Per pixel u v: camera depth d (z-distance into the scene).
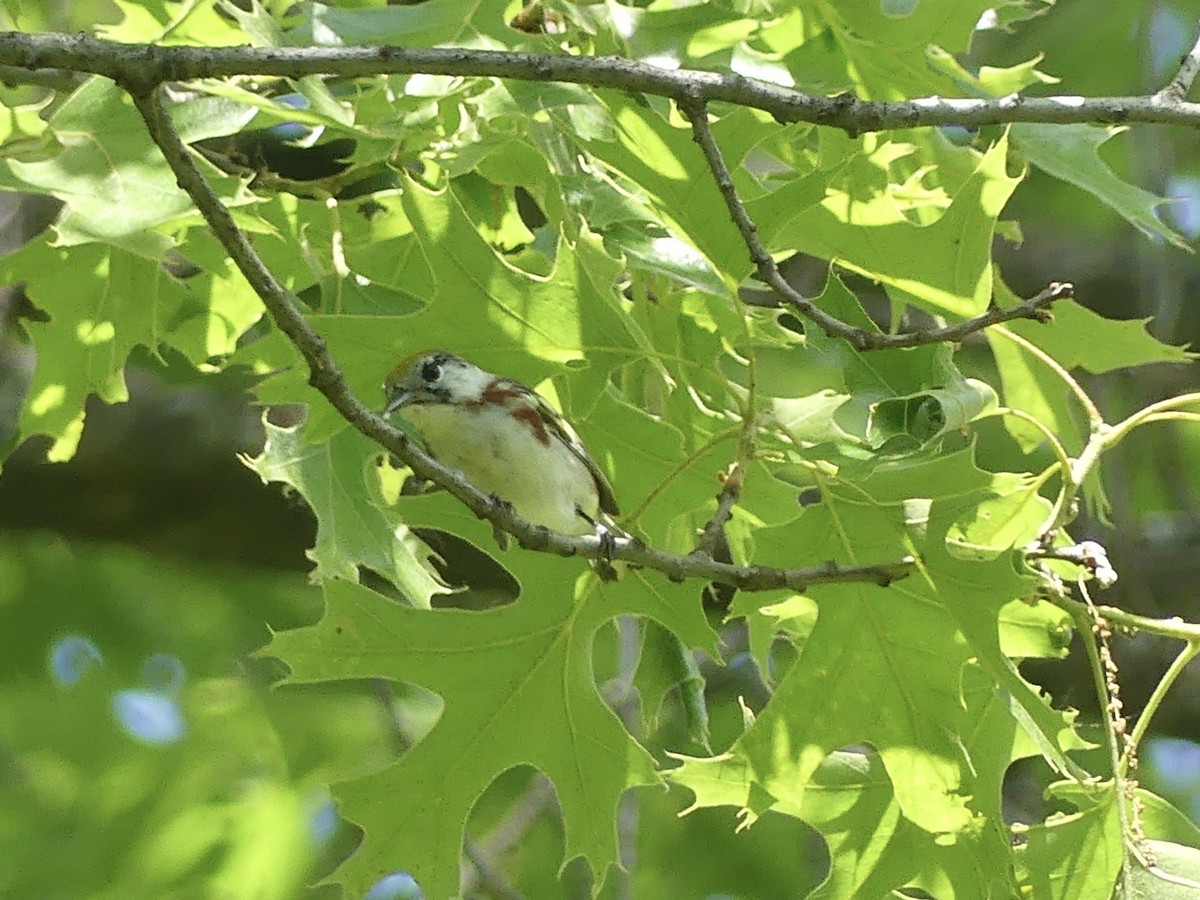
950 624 8.81
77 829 17.25
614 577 8.66
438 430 9.77
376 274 10.02
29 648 18.78
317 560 9.18
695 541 10.38
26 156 8.24
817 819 9.31
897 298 9.08
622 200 9.09
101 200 8.01
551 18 9.92
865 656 8.97
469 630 9.02
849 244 8.73
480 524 9.21
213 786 17.53
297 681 8.80
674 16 8.88
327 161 14.78
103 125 8.23
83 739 17.98
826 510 8.81
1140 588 16.69
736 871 18.47
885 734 8.98
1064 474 8.65
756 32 9.60
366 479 9.43
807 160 9.78
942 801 8.95
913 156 10.66
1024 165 10.12
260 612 19.28
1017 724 9.12
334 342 8.47
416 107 8.59
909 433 8.44
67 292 10.09
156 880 16.94
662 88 7.79
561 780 9.09
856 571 8.32
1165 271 17.56
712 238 8.12
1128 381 19.56
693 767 9.09
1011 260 20.23
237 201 8.15
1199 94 19.44
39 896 16.73
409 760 8.95
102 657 18.81
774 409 9.69
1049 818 8.98
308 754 17.92
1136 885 8.46
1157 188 17.48
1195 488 20.66
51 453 10.39
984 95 9.92
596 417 9.24
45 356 10.22
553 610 9.12
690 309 9.67
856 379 8.82
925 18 9.37
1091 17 19.56
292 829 17.33
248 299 10.29
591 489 9.93
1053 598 8.59
